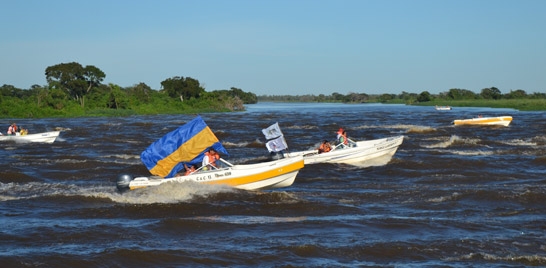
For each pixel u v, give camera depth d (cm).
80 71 11000
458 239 1452
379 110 10494
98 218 1698
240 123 6294
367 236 1496
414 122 6222
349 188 2170
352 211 1777
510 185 2172
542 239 1454
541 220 1639
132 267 1266
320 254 1348
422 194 1997
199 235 1509
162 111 10238
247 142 4016
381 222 1617
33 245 1409
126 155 3203
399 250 1376
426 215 1719
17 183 2294
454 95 15725
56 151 3431
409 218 1659
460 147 3466
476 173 2439
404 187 2177
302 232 1533
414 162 2703
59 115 8844
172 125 6047
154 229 1555
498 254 1348
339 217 1694
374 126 5553
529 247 1395
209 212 1759
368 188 2170
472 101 14012
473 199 1908
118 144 3872
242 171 2027
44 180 2388
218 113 10081
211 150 2077
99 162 2816
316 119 7081
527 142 3759
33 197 1959
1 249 1368
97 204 1875
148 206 1808
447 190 2053
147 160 2045
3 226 1581
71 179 2417
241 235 1505
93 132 5016
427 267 1262
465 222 1616
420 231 1538
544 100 12850
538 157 2831
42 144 3881
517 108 10694
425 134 4459
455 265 1277
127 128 5566
